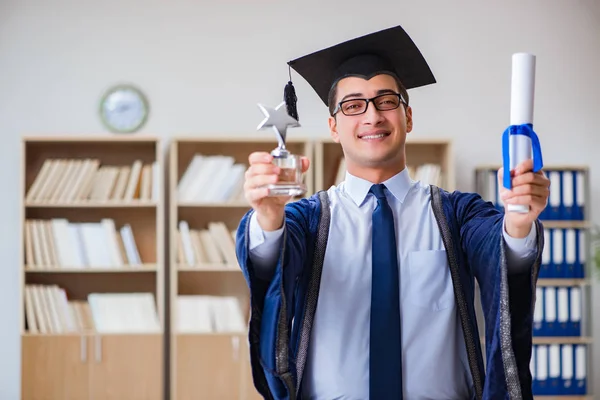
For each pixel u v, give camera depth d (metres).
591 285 5.72
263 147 5.91
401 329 1.89
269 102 5.95
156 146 5.80
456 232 1.95
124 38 5.92
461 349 1.92
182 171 5.87
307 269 1.92
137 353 5.48
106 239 5.61
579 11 6.10
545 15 6.09
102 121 5.89
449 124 6.02
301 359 1.88
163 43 5.93
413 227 1.96
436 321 1.90
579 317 5.70
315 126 5.91
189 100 5.93
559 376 5.69
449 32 6.03
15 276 5.85
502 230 1.76
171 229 5.61
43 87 5.88
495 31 6.05
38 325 5.54
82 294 5.84
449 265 1.93
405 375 1.88
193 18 5.95
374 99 1.96
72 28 5.90
